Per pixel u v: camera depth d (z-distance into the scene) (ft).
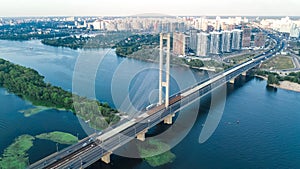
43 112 439.63
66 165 250.16
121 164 287.89
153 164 290.15
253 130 373.81
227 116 424.46
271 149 323.57
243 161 297.94
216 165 289.94
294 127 386.11
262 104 490.49
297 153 315.37
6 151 316.19
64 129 375.25
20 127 381.40
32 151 316.60
